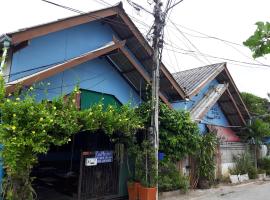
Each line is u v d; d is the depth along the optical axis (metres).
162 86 12.24
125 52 9.73
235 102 17.08
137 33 10.79
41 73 7.62
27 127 6.39
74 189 10.51
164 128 11.00
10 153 6.22
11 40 7.77
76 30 10.18
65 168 13.94
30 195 6.89
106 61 10.59
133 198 9.62
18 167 6.48
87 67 10.01
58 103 7.18
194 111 14.33
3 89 6.52
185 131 11.41
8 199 6.63
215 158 14.56
